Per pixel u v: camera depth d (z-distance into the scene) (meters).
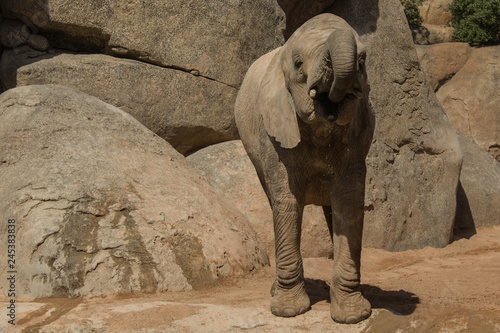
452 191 9.80
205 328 4.32
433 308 4.47
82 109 7.09
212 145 8.62
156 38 8.43
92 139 6.68
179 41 8.54
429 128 9.88
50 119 6.73
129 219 5.80
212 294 5.39
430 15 18.78
